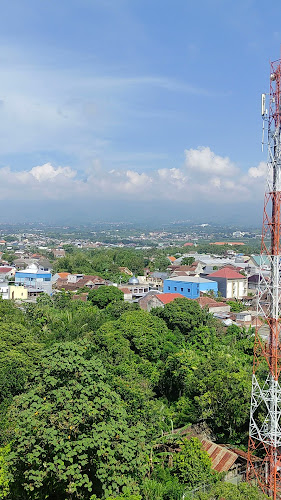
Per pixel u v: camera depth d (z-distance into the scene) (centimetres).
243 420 3850
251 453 3456
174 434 3747
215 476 3191
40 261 17662
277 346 3170
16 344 4562
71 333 5838
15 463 2362
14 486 2488
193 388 4262
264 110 3156
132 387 3850
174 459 3297
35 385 2688
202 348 5725
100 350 4800
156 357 5403
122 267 15825
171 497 2909
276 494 3031
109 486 2345
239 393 3869
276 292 3172
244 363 4978
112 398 2620
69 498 2377
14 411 2636
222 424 4009
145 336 5456
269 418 3522
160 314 6606
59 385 2558
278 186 3150
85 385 2550
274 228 3169
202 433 3969
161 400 4831
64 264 16300
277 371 3192
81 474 2339
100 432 2350
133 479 2512
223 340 6141
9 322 5475
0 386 3753
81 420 2320
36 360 4294
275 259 3173
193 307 6488
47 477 2341
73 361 2630
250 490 2406
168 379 4962
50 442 2211
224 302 9100
